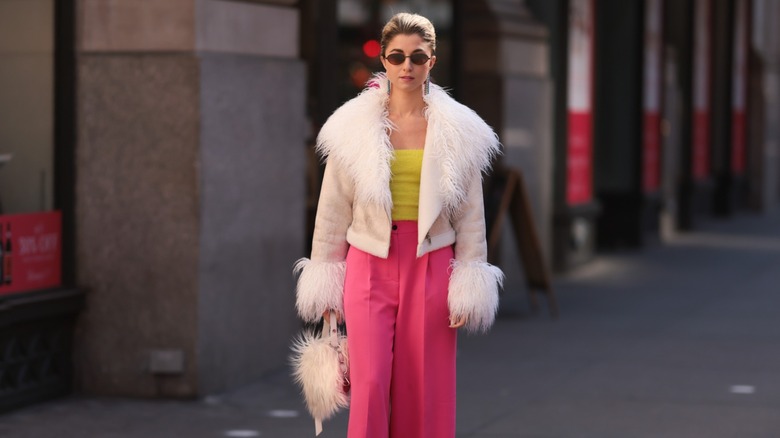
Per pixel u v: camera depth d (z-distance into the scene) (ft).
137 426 48.52
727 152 159.63
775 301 87.71
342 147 33.76
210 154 53.36
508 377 60.39
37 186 52.65
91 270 53.83
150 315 53.42
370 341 33.68
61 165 53.26
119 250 53.52
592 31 105.91
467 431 48.70
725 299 88.53
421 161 33.81
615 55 117.08
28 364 51.44
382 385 33.71
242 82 55.67
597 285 95.04
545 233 97.60
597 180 119.14
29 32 52.60
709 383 59.00
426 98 33.96
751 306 85.20
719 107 158.61
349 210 34.55
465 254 34.22
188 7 52.37
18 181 51.83
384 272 33.94
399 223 33.88
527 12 96.17
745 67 167.94
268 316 58.75
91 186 53.62
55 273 53.16
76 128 53.52
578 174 103.81
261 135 57.47
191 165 52.70
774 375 61.16
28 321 50.78
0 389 49.85
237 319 56.08
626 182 118.62
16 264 50.98
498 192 77.46
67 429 47.75
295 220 60.90
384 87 34.24
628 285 95.20
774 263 110.73
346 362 34.99
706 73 151.53
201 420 49.80
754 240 131.75
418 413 34.30
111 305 53.72
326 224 34.47
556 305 83.30
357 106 34.04
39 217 52.16
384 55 33.78
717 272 103.76
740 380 59.77
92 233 53.72
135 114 53.01
